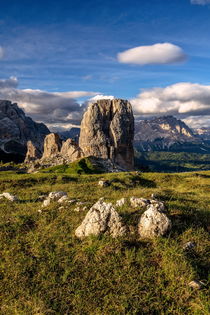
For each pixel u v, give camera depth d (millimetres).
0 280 8570
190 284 7402
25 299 7691
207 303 6621
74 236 10656
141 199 13695
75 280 8094
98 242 9609
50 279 8289
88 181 43531
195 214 12328
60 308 7184
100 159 123812
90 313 6918
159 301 7051
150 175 48875
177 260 8352
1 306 7566
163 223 9992
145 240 9641
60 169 105500
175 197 20656
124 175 47188
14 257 9641
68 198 16766
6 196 21922
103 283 7898
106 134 155250
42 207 15820
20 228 11992
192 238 9781
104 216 10445
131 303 7035
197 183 40125
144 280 7805
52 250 9820
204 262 8414
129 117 160875
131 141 162250
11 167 129625
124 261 8648
